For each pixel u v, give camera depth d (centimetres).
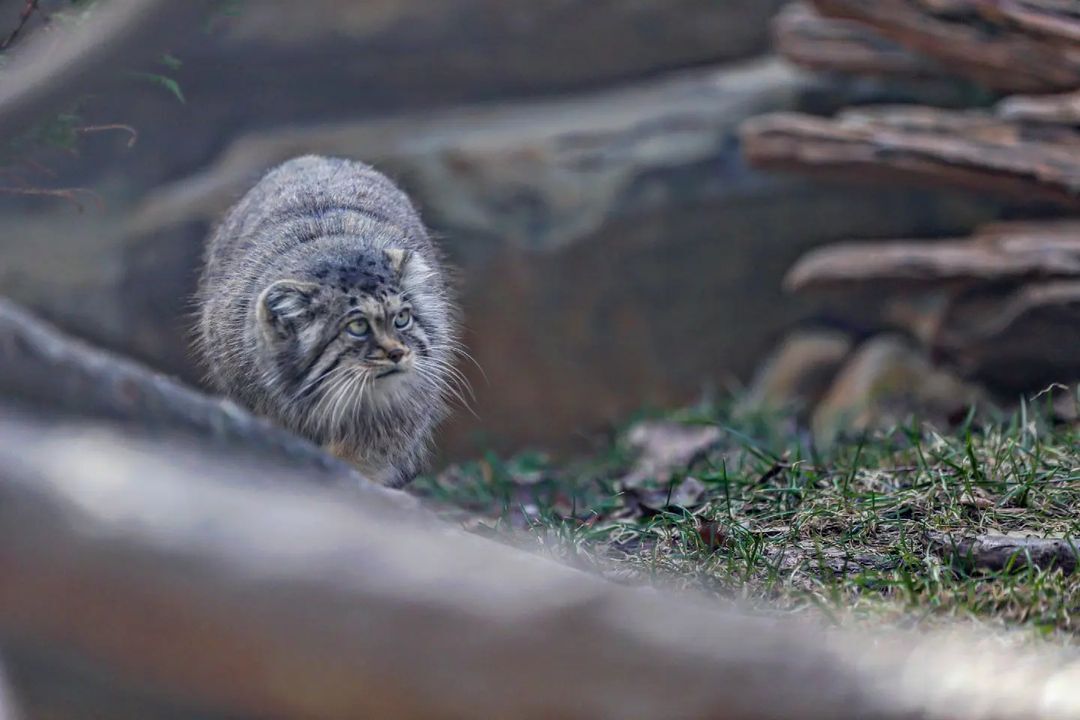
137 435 762
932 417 2148
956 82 2753
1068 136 1945
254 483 674
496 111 3216
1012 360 2234
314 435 1326
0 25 1393
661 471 1803
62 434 688
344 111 3297
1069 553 1081
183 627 625
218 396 1455
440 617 616
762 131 2177
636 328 2941
